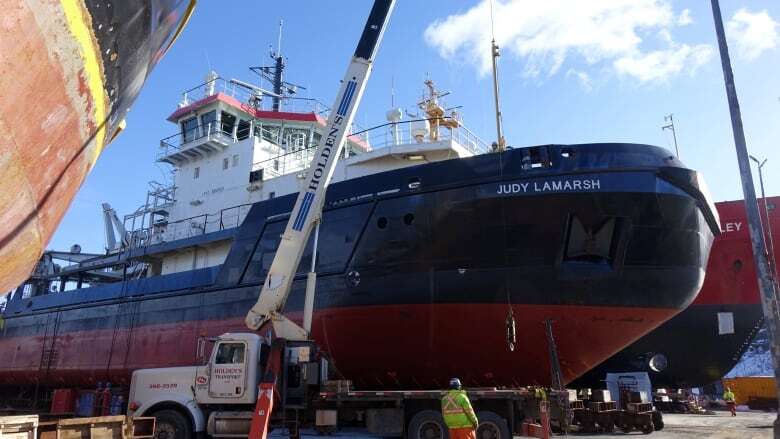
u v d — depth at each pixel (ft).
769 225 58.80
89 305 74.54
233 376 34.42
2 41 12.08
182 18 20.29
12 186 14.76
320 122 85.61
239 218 69.26
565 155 41.57
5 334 88.02
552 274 41.45
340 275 47.21
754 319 60.80
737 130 35.32
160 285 65.36
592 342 42.88
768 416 71.10
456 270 43.21
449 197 43.57
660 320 42.65
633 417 47.60
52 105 14.48
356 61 40.22
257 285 53.31
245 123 83.56
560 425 34.96
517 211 41.52
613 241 41.04
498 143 54.44
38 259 19.33
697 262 42.04
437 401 34.50
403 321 44.80
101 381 69.97
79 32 14.08
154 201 86.02
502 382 45.44
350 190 49.19
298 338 35.81
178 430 34.01
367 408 35.19
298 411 33.94
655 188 39.68
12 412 63.00
